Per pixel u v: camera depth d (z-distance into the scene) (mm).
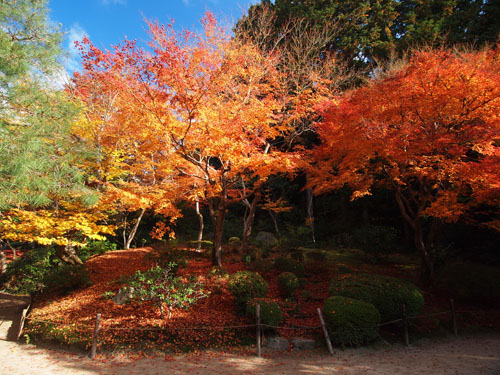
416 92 7656
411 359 5754
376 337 6531
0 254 11891
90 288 9070
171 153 9234
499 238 11250
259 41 11602
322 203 20375
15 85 6613
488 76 7070
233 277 7609
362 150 7695
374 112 8156
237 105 8445
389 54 15828
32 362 5699
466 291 8445
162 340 6242
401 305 6805
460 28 15453
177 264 9492
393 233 13391
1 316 8898
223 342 6281
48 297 9016
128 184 10180
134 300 7535
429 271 9508
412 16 17031
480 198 7488
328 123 8914
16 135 6324
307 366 5469
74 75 10258
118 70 7309
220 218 10148
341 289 7195
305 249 15578
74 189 7156
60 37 7129
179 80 7031
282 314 7223
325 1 17297
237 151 7699
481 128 6793
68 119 7309
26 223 7559
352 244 15719
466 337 7004
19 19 6703
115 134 9883
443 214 7594
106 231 8625
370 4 17938
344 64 14102
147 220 19031
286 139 10680
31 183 6305
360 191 8930
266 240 17594
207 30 7531
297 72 11305
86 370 5352
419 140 7621
